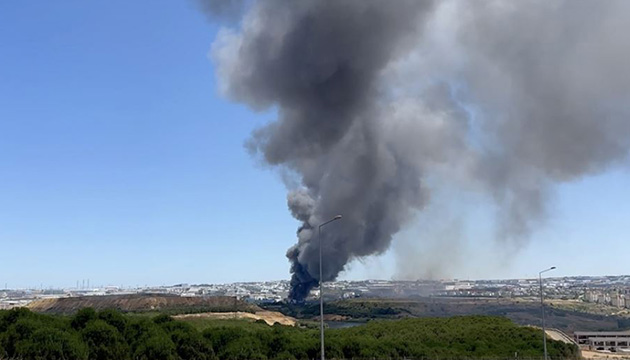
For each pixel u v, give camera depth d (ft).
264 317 506.89
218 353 258.78
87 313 249.75
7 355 216.54
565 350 310.86
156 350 234.79
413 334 331.36
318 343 265.54
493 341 313.12
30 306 623.77
